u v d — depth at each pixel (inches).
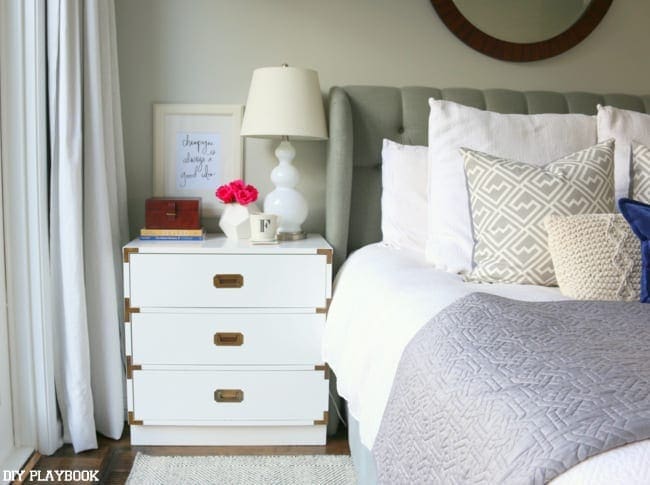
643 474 26.3
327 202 91.9
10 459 74.4
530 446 29.2
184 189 98.3
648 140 78.2
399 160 87.6
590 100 98.6
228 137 98.0
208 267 80.6
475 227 68.8
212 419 82.7
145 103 97.0
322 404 83.5
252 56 97.4
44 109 75.5
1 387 73.4
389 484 42.9
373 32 98.8
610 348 38.7
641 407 30.0
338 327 74.6
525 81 102.0
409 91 95.3
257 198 97.7
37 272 75.9
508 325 43.8
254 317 81.7
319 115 88.7
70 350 78.0
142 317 80.8
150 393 81.9
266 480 74.8
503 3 99.7
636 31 102.9
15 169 73.7
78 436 79.4
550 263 65.5
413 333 49.5
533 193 66.2
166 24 96.0
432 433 37.9
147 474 75.4
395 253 80.3
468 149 70.9
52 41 74.5
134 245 81.8
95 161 80.0
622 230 60.6
